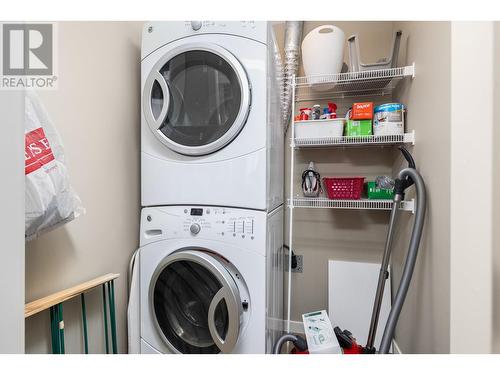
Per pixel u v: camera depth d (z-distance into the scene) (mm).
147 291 1230
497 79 789
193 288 1171
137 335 1252
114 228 1269
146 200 1251
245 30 1116
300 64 1839
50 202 779
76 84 1062
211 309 1057
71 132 1040
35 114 786
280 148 1651
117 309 1281
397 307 1146
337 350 1211
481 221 818
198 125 1173
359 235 1830
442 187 950
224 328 1094
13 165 479
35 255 912
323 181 1711
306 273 1910
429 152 1091
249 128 1117
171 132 1191
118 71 1288
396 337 1554
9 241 472
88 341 1124
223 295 1041
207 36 1152
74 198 880
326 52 1496
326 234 1883
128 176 1364
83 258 1098
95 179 1155
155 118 1212
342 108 1837
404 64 1499
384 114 1373
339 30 1508
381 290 1316
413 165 1211
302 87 1731
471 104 827
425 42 1143
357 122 1438
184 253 1107
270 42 1208
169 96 1173
